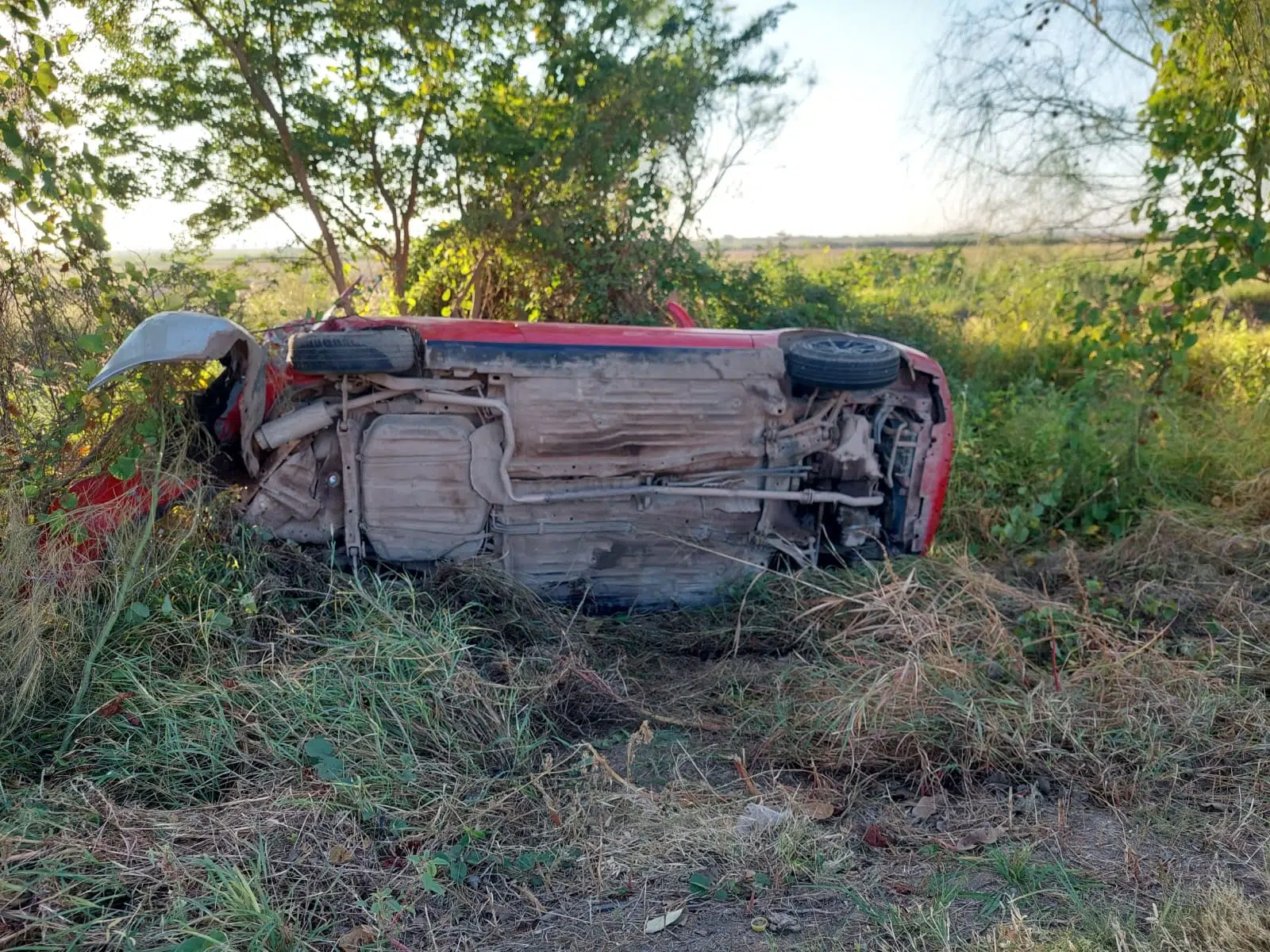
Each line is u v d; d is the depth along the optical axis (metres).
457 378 4.48
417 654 3.87
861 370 4.70
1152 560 5.72
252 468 4.32
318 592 4.20
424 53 8.12
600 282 8.41
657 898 2.91
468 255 8.92
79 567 3.72
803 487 5.14
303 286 9.30
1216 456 6.93
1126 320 7.07
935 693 3.92
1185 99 7.00
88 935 2.50
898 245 28.30
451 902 2.86
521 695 3.95
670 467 4.75
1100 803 3.48
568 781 3.51
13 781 3.11
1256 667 4.34
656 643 4.68
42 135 4.43
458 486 4.54
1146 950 2.57
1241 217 6.59
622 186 8.59
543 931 2.76
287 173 8.30
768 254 12.58
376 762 3.36
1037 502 6.61
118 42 7.03
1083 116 7.66
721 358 4.73
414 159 8.29
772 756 3.76
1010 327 9.48
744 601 4.73
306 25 7.84
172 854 2.77
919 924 2.72
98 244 4.41
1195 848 3.18
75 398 3.98
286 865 2.88
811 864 3.05
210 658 3.68
